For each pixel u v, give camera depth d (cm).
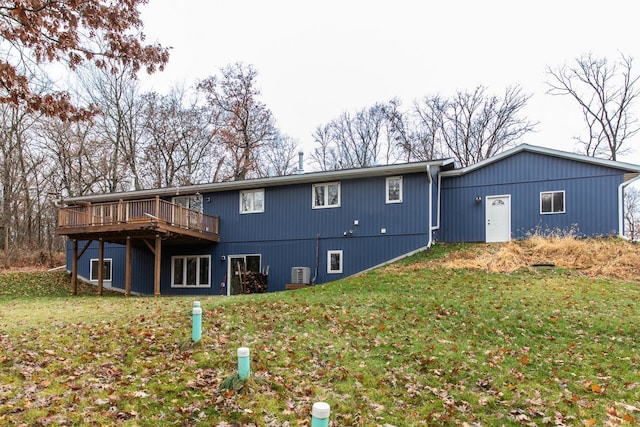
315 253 1836
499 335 830
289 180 1873
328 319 892
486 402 558
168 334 759
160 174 3478
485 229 1844
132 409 494
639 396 575
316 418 320
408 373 644
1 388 528
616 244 1545
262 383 570
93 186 3241
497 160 1853
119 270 2206
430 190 1689
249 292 1822
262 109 3550
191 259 2064
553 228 1739
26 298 1644
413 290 1178
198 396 533
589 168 1708
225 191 2041
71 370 599
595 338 805
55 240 3269
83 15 718
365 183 1792
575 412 532
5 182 2847
